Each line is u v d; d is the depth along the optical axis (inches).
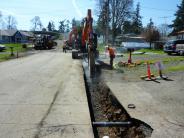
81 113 321.4
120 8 2866.6
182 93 434.0
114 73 698.2
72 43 1407.5
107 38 2536.9
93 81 589.3
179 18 2984.7
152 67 786.8
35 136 249.1
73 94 425.1
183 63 822.5
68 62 988.6
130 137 288.4
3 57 1170.0
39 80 558.6
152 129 278.7
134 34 3474.4
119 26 2891.2
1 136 248.4
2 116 306.2
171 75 612.7
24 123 283.4
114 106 405.1
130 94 438.6
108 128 313.7
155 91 456.8
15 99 387.9
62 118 301.7
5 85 498.6
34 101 377.4
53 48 2388.0
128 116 331.0
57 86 493.0
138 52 1589.6
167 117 314.5
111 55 816.3
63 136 250.5
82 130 266.4
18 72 684.1
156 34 2301.9
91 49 692.1
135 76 636.7
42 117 304.3
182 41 1251.8
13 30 3548.2
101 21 2861.7
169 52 1256.8
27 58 1162.6
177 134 263.6
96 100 447.2
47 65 869.2
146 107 358.3
